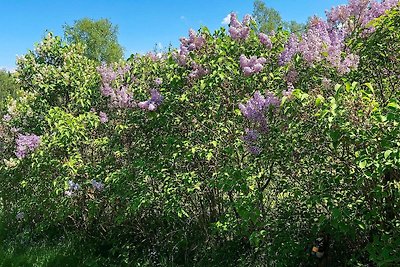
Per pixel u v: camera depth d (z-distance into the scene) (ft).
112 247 19.98
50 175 20.90
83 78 25.21
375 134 10.41
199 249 17.53
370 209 12.20
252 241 13.82
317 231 13.26
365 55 13.82
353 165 11.78
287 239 13.83
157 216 18.95
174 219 17.88
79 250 20.54
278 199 14.85
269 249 14.02
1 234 24.09
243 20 17.13
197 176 16.14
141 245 19.48
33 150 20.84
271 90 15.52
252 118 13.55
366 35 14.70
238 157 14.97
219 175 14.61
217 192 17.02
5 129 26.73
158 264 18.02
